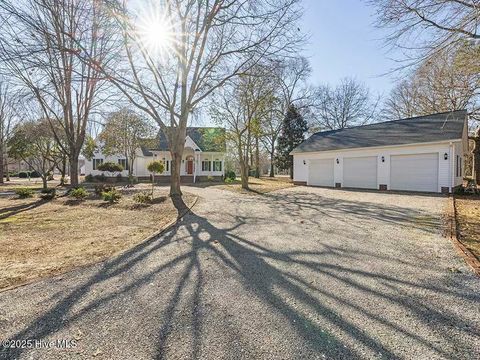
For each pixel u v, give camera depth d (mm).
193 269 3939
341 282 3445
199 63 11859
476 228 6234
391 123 18953
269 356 2094
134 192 15336
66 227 6809
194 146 27406
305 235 5883
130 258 4414
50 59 10547
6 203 11727
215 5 10508
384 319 2598
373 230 6250
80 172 43625
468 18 5363
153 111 11859
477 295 3064
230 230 6410
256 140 27609
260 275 3703
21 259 4359
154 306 2869
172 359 2061
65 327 2488
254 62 11688
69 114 15352
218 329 2449
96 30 11344
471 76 6641
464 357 2076
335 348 2186
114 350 2170
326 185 19703
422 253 4543
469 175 25484
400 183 15594
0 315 2682
